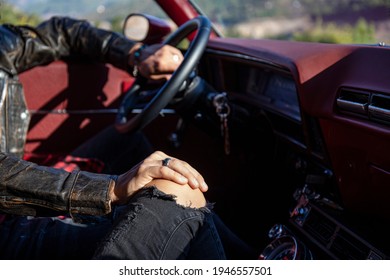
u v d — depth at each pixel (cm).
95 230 135
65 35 203
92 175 119
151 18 211
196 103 170
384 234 126
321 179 144
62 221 138
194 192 115
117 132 198
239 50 173
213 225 114
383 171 117
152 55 179
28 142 218
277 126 172
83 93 217
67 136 219
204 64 211
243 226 189
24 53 190
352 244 126
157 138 228
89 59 214
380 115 112
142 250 103
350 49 130
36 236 133
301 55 142
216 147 214
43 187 115
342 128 126
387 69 116
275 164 180
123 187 115
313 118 136
